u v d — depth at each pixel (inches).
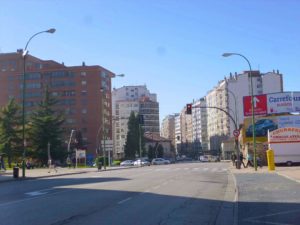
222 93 7155.5
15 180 1600.6
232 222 503.5
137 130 5649.6
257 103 2977.4
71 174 2062.0
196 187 1010.7
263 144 2474.2
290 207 609.9
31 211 619.8
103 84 6156.5
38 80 6127.0
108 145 3668.8
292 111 2950.3
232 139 6053.2
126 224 492.1
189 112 2086.6
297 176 1240.8
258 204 650.8
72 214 579.2
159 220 520.7
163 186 1050.1
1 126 3757.4
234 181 1165.7
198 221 512.1
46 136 3870.6
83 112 5984.3
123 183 1192.2
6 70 6250.0
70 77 6063.0
